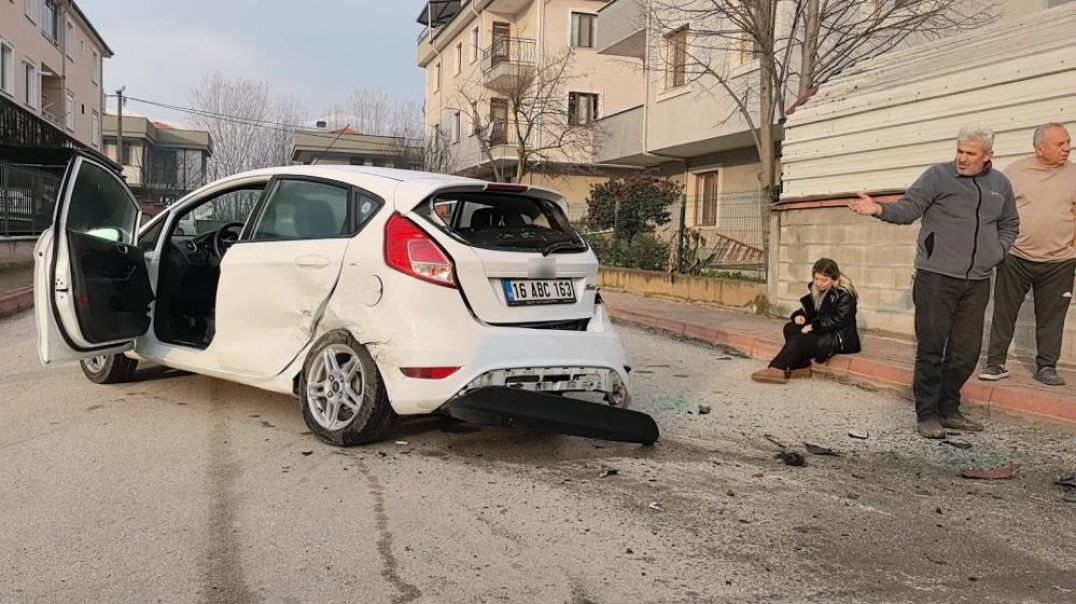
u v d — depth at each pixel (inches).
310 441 184.1
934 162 316.5
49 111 1214.3
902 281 331.3
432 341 163.0
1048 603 114.5
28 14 1040.8
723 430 207.2
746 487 161.8
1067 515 149.6
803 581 120.0
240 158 1766.7
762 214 479.5
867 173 349.7
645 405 235.5
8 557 122.0
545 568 122.3
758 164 724.7
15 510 140.5
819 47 478.9
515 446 185.6
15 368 264.1
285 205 196.2
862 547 133.0
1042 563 128.1
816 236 380.5
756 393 256.7
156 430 191.3
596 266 194.7
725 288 474.3
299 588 114.0
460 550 127.9
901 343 319.0
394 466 168.2
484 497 151.7
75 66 1296.8
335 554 125.3
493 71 1104.8
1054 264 229.8
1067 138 225.6
